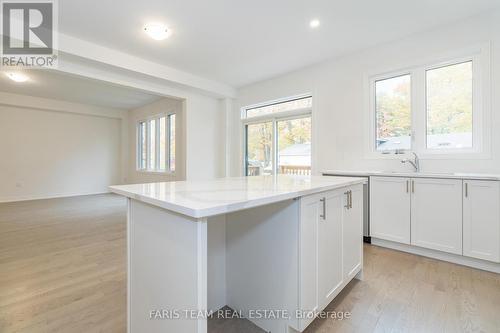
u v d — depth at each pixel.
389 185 2.75
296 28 2.88
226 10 2.54
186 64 3.98
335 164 3.72
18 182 6.12
